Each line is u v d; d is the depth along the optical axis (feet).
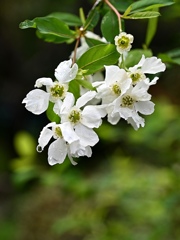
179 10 2.89
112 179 3.22
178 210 3.11
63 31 1.84
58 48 8.30
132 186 3.17
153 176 3.20
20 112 8.95
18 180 3.24
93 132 1.55
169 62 2.04
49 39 1.97
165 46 7.36
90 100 1.69
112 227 3.23
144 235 3.18
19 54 8.57
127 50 1.60
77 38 1.85
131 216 3.38
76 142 1.53
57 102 1.57
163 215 3.10
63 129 1.52
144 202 3.17
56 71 1.57
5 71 8.76
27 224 4.50
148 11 1.77
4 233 5.70
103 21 1.76
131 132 3.28
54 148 1.57
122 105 1.56
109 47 1.62
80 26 2.10
